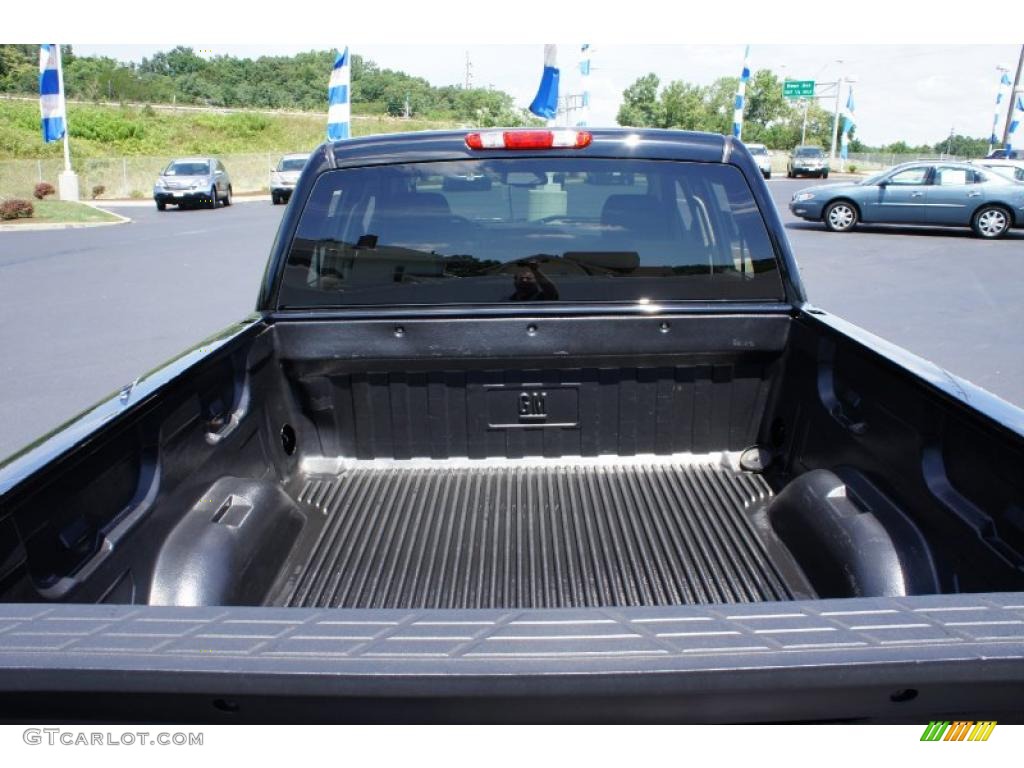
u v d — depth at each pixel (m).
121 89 74.06
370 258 2.75
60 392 6.68
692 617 1.13
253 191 41.59
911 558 1.99
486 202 2.71
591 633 1.09
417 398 2.89
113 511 1.83
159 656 1.05
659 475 2.88
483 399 2.88
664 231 2.74
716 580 2.29
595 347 2.75
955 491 1.86
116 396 1.93
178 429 2.12
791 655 1.04
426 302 2.76
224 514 2.22
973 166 16.58
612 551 2.44
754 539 2.48
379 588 2.29
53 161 38.81
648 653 1.05
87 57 77.81
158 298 10.76
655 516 2.62
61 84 28.80
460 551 2.46
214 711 1.11
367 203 2.72
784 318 2.74
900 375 2.05
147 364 7.50
